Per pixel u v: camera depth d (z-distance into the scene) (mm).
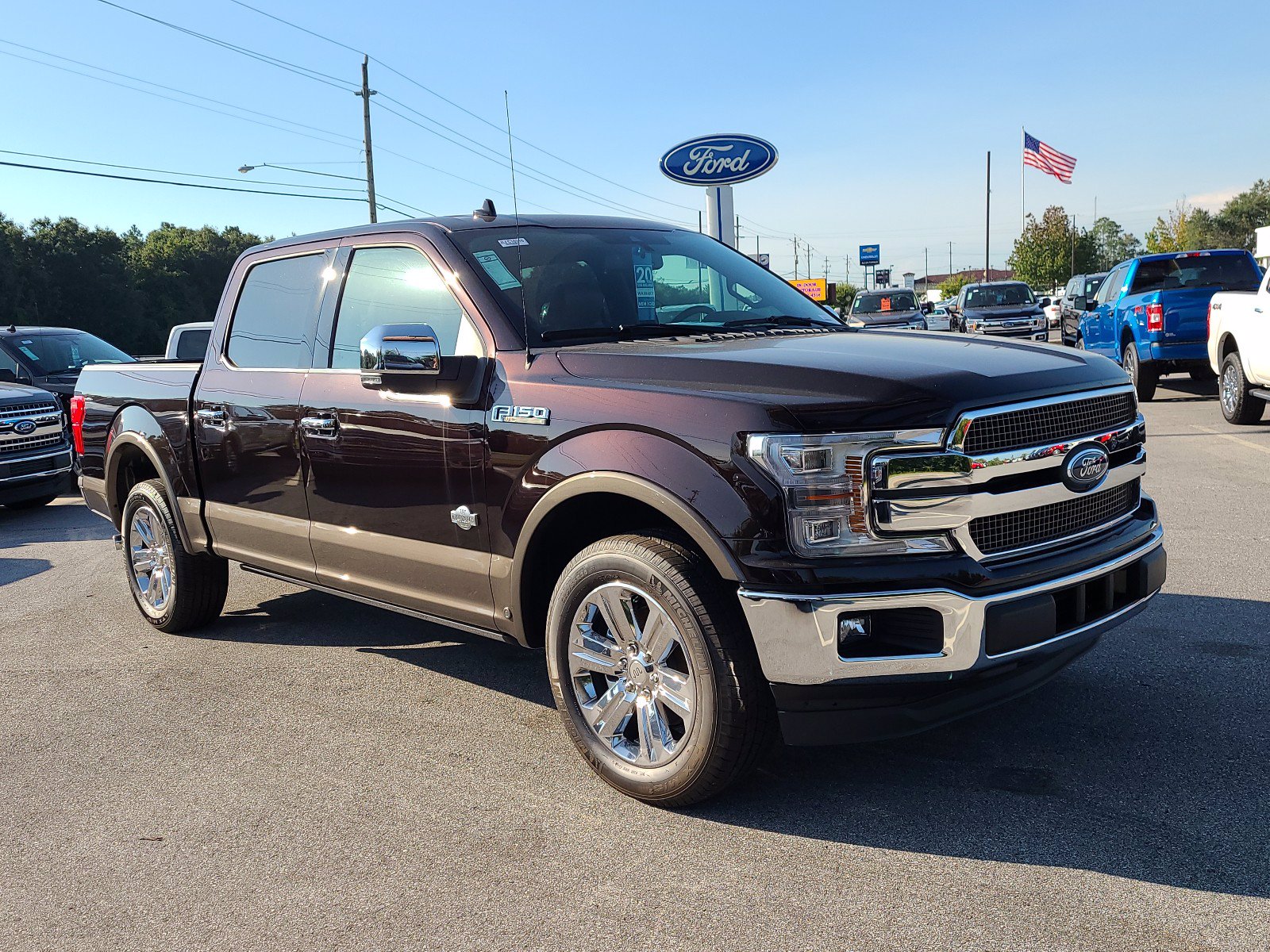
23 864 3123
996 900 2637
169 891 2926
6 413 9750
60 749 4012
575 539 3666
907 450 2848
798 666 2869
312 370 4363
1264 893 2600
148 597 5602
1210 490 7734
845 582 2828
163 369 5363
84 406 5855
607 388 3279
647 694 3258
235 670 4867
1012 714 3812
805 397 2914
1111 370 3361
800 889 2752
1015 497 2967
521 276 3854
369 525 4094
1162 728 3611
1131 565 3293
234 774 3693
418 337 3541
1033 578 2984
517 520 3482
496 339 3658
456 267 3855
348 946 2615
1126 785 3213
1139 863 2771
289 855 3092
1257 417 10961
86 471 5891
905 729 2938
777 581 2859
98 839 3260
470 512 3654
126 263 70375
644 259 4238
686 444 3027
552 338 3658
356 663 4895
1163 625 4680
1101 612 3213
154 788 3615
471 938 2621
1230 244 93375
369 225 4375
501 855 3025
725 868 2885
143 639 5496
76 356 12594
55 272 63281
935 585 2840
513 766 3660
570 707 3467
